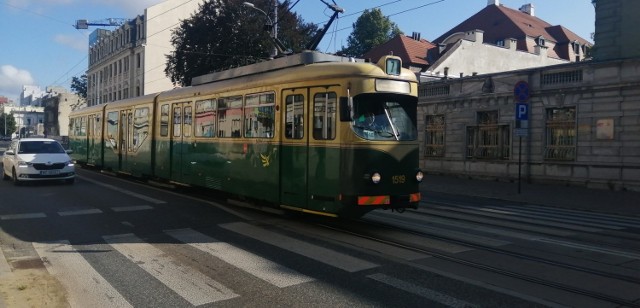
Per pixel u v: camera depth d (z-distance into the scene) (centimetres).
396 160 898
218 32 3183
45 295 556
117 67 6681
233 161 1145
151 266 677
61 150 1803
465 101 2564
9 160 1809
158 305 529
